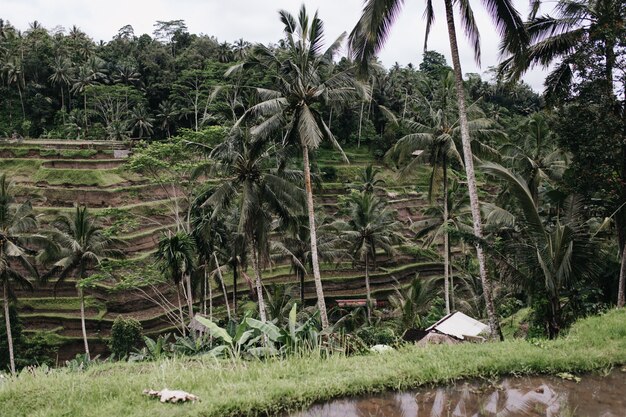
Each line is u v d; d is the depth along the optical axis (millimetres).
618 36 14250
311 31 18875
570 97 16016
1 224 30047
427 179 64000
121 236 41375
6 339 30844
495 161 25609
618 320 10477
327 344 9773
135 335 31062
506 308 26578
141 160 29234
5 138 52875
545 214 25688
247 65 19266
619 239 16250
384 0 13102
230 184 22344
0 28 78688
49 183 46188
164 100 73062
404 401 6414
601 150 15078
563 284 13250
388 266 51062
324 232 38594
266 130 18953
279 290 38719
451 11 13953
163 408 6004
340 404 6344
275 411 6062
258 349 8852
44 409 6172
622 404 6207
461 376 7199
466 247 47500
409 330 18500
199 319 9789
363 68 14305
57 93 76625
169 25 86438
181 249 26641
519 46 14016
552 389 6777
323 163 61938
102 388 6820
